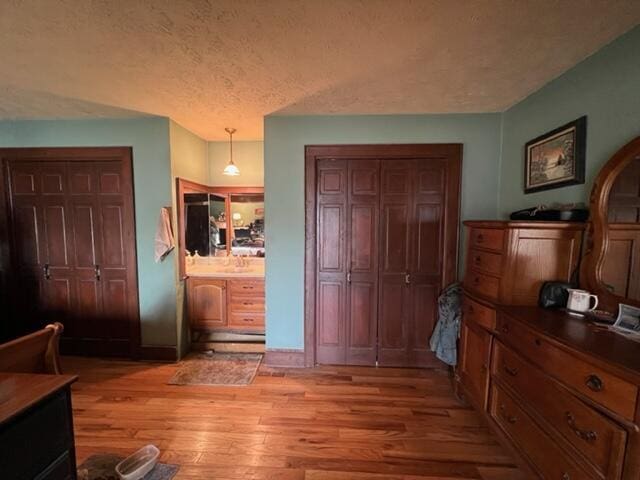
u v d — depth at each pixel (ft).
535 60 5.82
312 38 5.08
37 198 9.84
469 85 6.94
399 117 8.83
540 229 5.78
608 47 5.21
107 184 9.70
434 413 7.23
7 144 9.68
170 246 9.59
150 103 8.11
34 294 10.08
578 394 3.93
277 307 9.41
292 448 6.05
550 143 6.64
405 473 5.49
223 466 5.58
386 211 9.16
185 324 10.56
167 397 7.79
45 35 4.96
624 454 3.30
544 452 4.54
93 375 8.91
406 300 9.32
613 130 5.14
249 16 4.50
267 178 9.11
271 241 9.26
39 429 3.57
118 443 6.13
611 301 4.98
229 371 9.18
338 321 9.49
